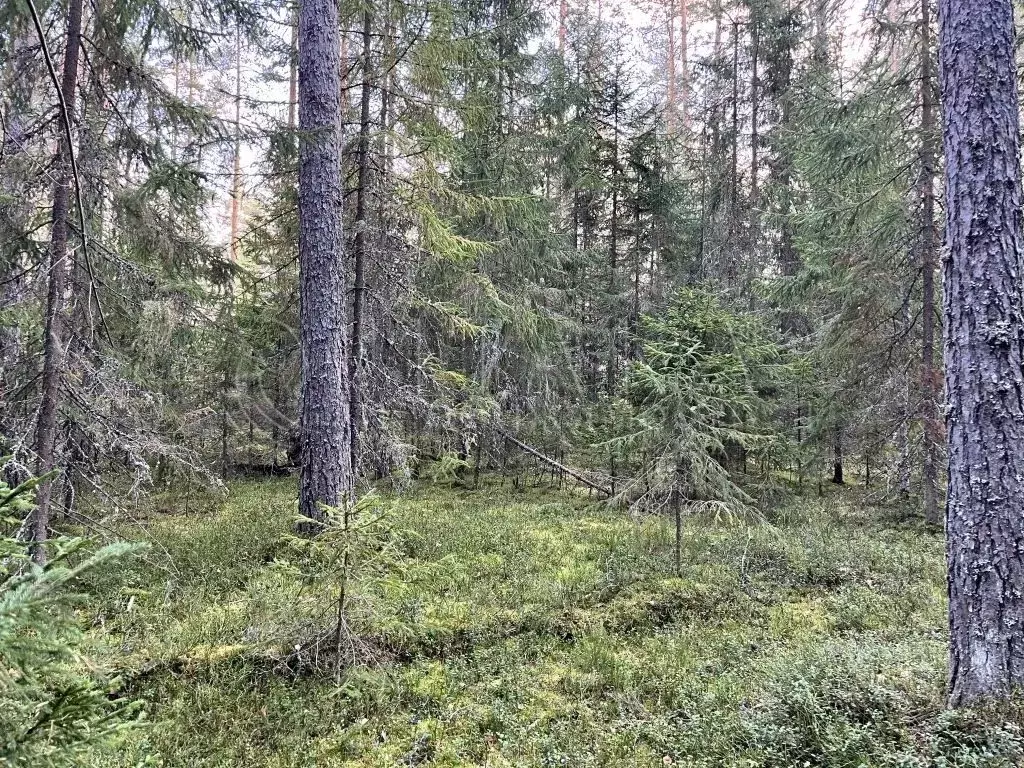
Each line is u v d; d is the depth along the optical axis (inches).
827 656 213.0
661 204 706.8
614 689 218.5
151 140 317.7
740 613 286.8
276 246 428.1
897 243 475.5
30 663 75.4
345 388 342.6
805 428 568.1
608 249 772.6
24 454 266.4
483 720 197.9
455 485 574.2
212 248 347.9
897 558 356.8
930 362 464.8
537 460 601.0
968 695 175.2
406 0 380.5
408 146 380.8
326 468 328.8
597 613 281.0
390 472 490.3
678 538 334.3
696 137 807.7
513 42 596.7
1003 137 186.1
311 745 183.8
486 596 289.3
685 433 326.3
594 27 737.6
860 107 452.8
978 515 180.5
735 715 185.2
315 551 216.8
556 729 192.2
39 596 72.6
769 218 667.4
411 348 532.7
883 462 570.9
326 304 332.8
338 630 217.6
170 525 383.9
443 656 241.9
